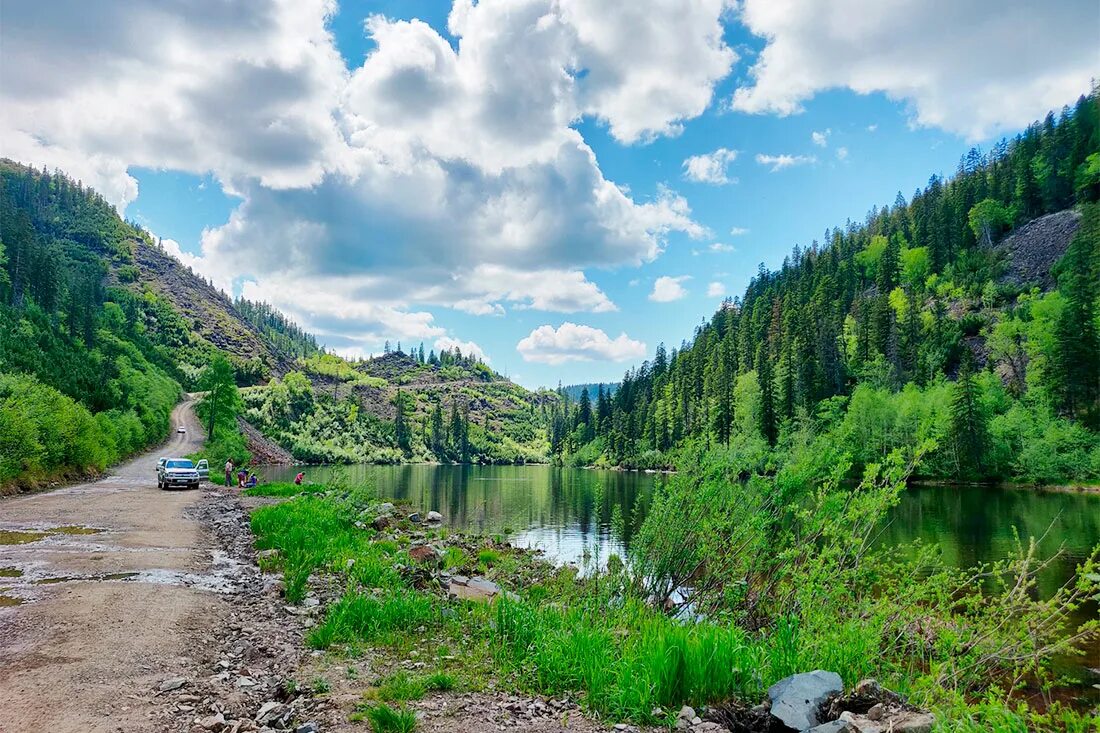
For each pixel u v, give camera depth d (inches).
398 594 427.2
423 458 7406.5
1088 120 6033.5
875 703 231.1
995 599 300.7
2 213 6348.4
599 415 6820.9
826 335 4328.3
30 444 1285.7
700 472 435.8
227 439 3265.3
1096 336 3036.4
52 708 232.4
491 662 311.4
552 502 1891.0
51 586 437.1
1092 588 264.4
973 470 2566.4
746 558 387.9
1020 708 218.2
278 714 237.8
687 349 7180.1
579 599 420.5
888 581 354.6
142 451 2856.8
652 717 235.0
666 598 414.6
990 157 7701.8
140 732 217.3
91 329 4783.5
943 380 3801.7
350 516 920.9
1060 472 2411.4
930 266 6112.2
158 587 451.5
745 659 276.8
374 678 282.2
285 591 450.9
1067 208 5777.6
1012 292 4972.9
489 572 671.1
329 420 7194.9
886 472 346.6
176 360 7455.7
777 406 3698.3
